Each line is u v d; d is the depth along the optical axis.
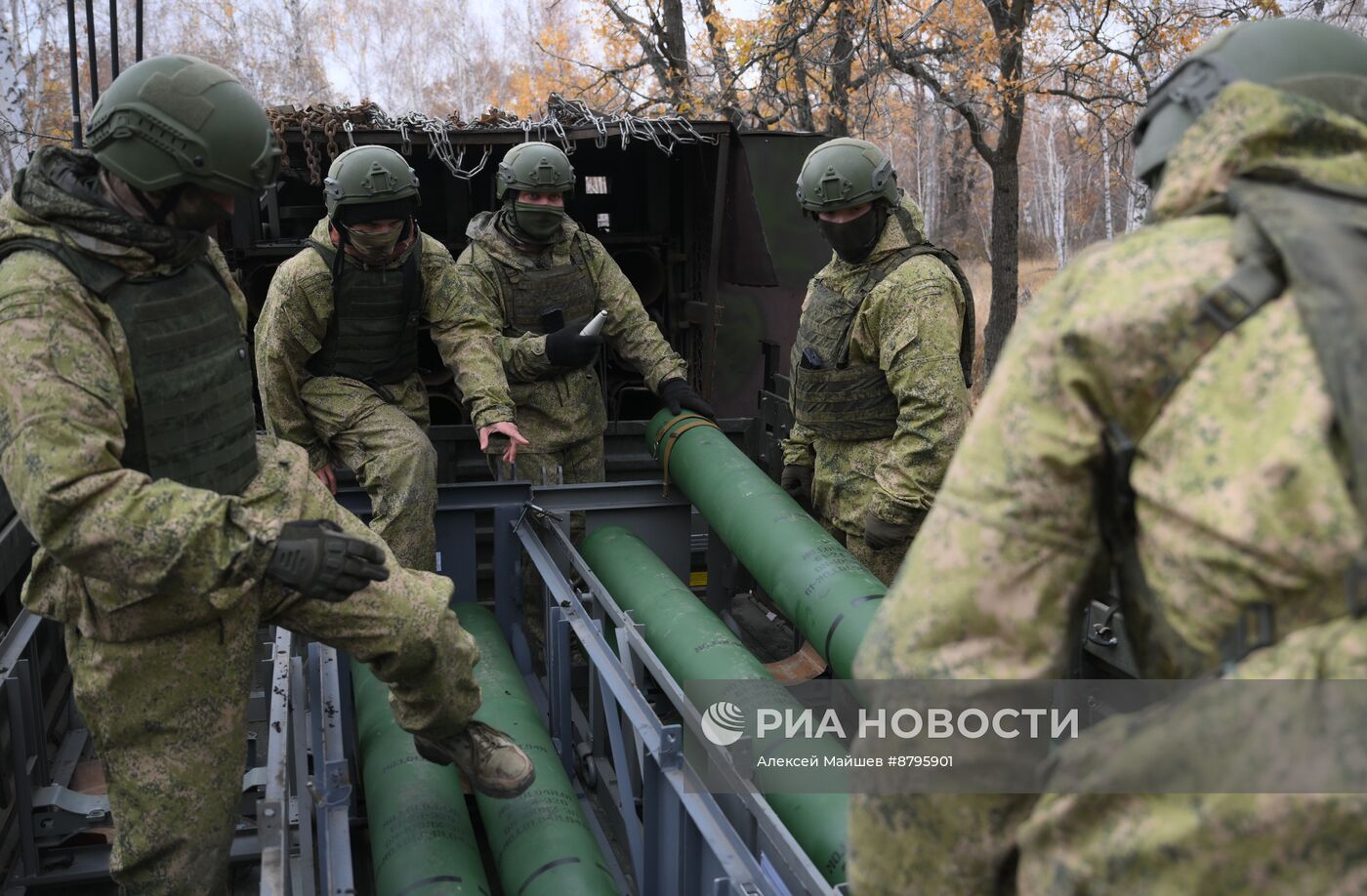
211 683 2.22
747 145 4.94
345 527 2.46
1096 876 1.11
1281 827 1.01
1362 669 0.99
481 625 3.71
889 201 3.51
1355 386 1.01
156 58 2.04
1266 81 1.26
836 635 3.22
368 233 3.48
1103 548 1.21
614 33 13.42
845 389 3.70
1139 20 10.46
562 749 3.37
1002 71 10.71
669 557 4.36
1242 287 1.10
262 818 2.19
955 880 1.23
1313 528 1.01
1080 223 27.34
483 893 2.60
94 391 1.95
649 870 2.51
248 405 2.35
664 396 4.30
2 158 10.87
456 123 4.89
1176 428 1.10
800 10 10.69
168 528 1.91
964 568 1.19
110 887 2.95
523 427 4.33
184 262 2.13
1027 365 1.20
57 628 3.73
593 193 5.76
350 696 3.51
